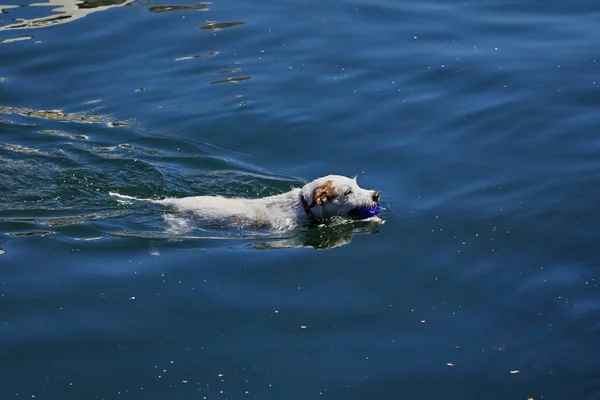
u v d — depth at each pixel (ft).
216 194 37.91
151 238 34.09
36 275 31.12
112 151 40.83
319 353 27.12
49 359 26.76
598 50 48.11
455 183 37.47
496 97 44.19
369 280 31.09
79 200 37.22
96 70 48.16
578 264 31.45
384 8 54.60
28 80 47.24
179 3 56.29
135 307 29.30
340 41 50.34
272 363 26.66
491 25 51.83
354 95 44.93
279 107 44.16
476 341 27.63
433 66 47.26
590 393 25.12
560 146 39.99
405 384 25.76
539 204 35.53
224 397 25.22
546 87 44.78
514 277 30.89
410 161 39.37
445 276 31.22
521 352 27.02
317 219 34.96
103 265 31.86
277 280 31.04
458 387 25.58
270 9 54.90
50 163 39.78
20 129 42.45
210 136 42.06
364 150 40.45
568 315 28.68
